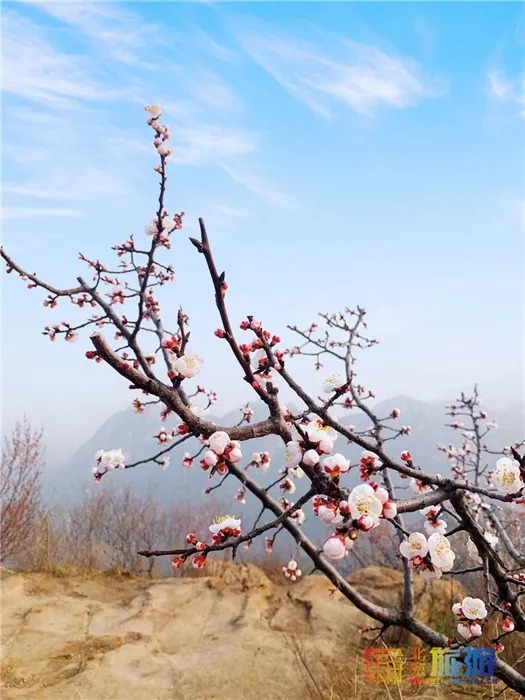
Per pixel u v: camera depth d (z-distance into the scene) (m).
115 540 11.53
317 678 5.04
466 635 2.81
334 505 1.95
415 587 6.64
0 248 4.14
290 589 7.47
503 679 3.33
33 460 10.38
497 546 4.82
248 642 5.64
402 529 2.41
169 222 4.86
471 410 6.33
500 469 2.19
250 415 4.34
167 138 4.68
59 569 8.05
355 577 7.47
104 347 1.79
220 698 4.70
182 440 2.14
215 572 8.80
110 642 5.62
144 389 1.92
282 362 2.38
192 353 2.11
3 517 9.77
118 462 4.81
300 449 2.07
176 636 5.87
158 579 7.96
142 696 4.65
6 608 6.46
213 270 2.06
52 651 5.44
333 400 2.32
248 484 3.97
